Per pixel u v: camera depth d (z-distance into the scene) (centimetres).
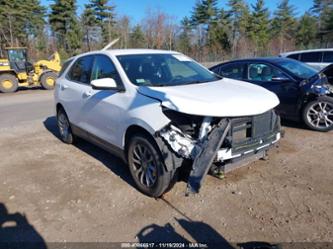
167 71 438
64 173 452
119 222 323
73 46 4681
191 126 330
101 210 347
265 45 4762
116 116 394
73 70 541
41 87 1836
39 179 436
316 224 304
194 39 5250
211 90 374
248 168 433
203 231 302
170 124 327
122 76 399
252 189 375
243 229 302
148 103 349
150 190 363
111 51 457
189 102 327
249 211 330
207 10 5144
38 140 634
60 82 573
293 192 364
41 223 328
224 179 402
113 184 408
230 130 327
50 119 847
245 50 4275
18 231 316
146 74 411
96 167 469
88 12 4753
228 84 416
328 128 579
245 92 375
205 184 392
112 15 4916
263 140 360
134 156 382
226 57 4253
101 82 386
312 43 5016
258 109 345
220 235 295
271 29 5547
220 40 4928
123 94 388
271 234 293
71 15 4575
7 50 1661
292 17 5612
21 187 412
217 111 322
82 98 480
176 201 357
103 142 445
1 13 4228
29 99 1339
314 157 465
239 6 5156
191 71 461
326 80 614
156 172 348
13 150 573
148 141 349
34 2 4706
